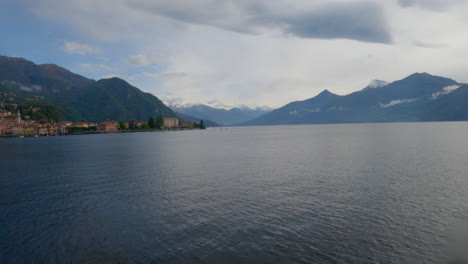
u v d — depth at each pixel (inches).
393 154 3169.3
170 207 1385.3
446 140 4980.3
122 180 2025.1
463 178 1889.8
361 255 909.8
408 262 868.6
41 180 2080.5
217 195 1579.7
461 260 874.1
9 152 4495.6
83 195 1632.6
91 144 6033.5
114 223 1197.1
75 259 917.2
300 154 3452.3
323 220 1186.6
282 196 1536.7
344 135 7751.0
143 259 906.7
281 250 945.5
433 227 1106.1
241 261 882.8
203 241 1018.1
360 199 1461.6
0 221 1238.9
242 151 4010.8
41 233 1112.2
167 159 3191.4
